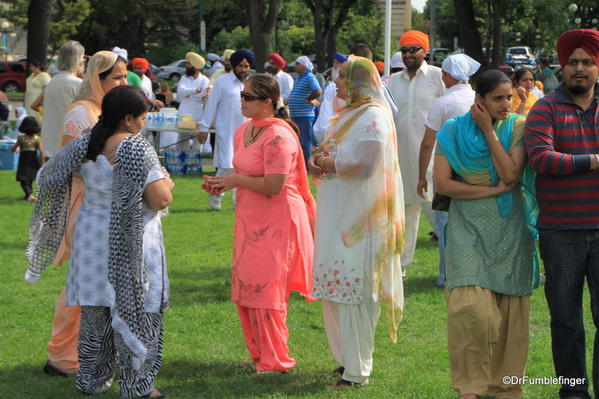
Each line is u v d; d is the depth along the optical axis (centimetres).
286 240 910
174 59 8756
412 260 1377
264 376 909
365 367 877
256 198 915
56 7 7750
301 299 1223
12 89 7088
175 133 2606
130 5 8669
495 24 4962
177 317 1137
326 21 6025
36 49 3600
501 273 805
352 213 864
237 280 921
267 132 907
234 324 1109
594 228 777
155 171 809
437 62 7212
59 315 898
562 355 805
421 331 1084
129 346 805
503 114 798
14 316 1131
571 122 779
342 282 864
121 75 936
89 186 827
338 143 866
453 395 855
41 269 875
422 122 1300
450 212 830
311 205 956
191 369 937
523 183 818
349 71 867
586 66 774
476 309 791
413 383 889
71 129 913
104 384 857
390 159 870
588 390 877
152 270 823
